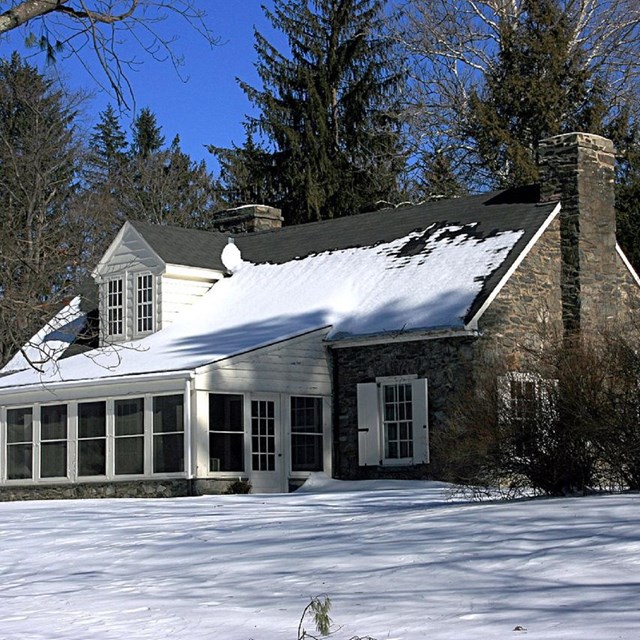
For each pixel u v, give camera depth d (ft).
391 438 77.25
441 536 36.01
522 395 48.16
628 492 45.44
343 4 136.67
